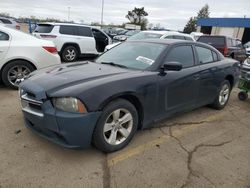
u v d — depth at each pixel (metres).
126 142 3.45
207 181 2.88
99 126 3.03
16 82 5.77
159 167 3.08
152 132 4.03
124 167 3.04
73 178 2.78
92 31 12.04
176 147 3.60
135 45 4.43
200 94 4.59
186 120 4.67
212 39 12.70
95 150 3.36
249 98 6.64
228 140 3.97
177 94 4.02
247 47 16.97
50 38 9.99
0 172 2.79
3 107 4.69
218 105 5.30
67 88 2.95
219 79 5.04
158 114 3.80
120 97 3.27
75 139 2.90
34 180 2.71
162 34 9.88
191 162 3.24
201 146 3.70
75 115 2.82
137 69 3.79
